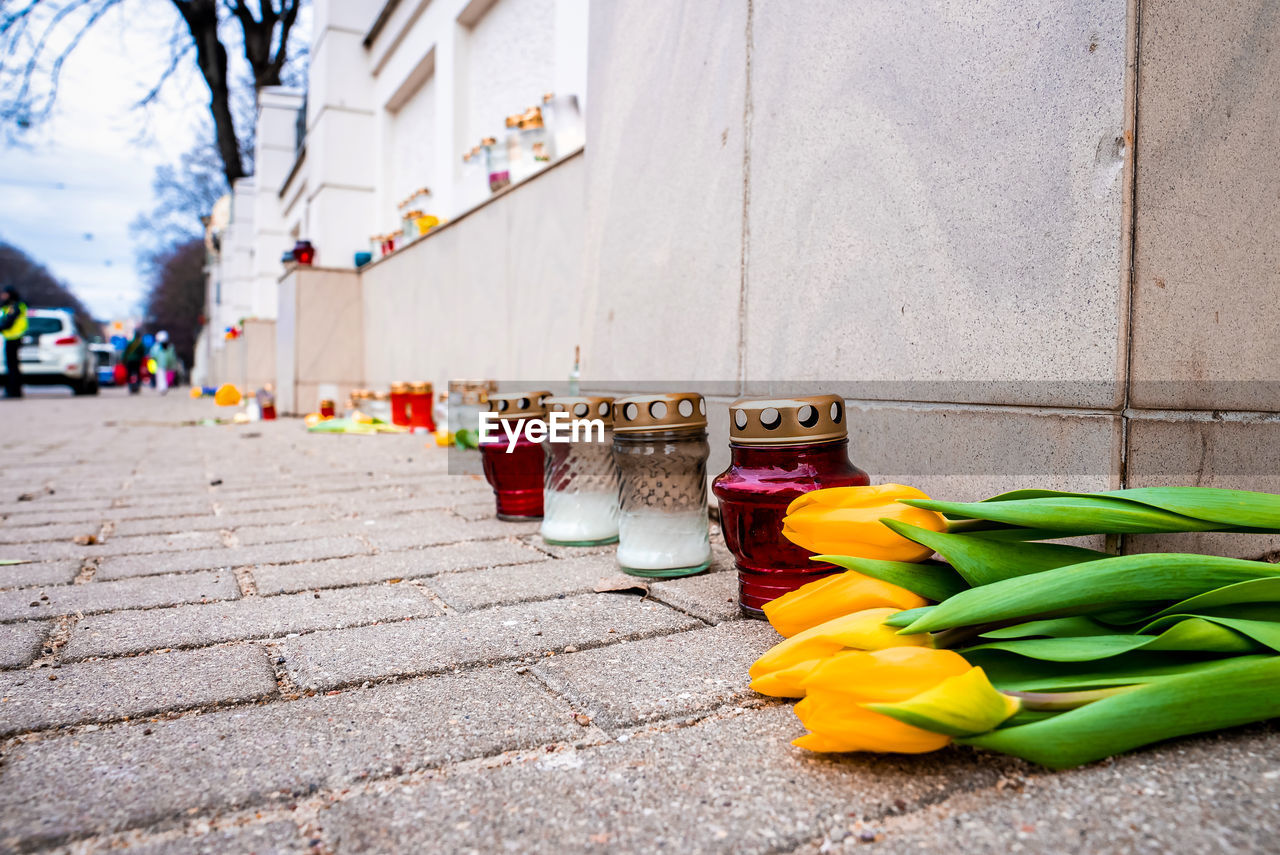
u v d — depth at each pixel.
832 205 2.13
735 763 1.01
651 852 0.82
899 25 1.91
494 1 6.80
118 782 0.99
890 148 1.95
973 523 1.21
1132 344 1.46
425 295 7.08
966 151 1.75
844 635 1.01
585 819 0.89
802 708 0.94
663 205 2.85
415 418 6.77
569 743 1.09
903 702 0.86
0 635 1.59
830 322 2.14
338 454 5.12
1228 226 1.53
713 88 2.59
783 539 1.54
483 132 7.07
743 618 1.62
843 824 0.86
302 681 1.32
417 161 8.86
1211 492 1.14
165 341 27.20
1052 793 0.91
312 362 9.09
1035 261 1.60
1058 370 1.56
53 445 6.19
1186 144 1.48
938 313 1.83
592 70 3.32
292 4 20.06
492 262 5.55
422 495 3.38
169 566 2.18
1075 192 1.52
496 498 2.78
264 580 2.01
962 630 1.05
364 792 0.96
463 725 1.14
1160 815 0.85
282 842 0.86
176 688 1.30
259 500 3.32
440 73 7.63
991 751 1.01
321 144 9.69
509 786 0.97
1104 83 1.46
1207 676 0.93
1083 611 1.02
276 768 1.02
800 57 2.23
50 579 2.05
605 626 1.58
